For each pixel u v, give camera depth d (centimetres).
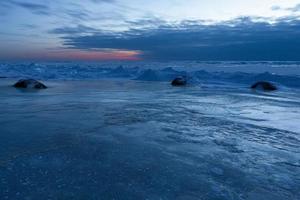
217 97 1466
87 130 719
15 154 532
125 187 401
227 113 993
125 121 836
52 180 421
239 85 2236
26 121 825
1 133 684
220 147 591
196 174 450
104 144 598
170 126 776
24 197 370
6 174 441
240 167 483
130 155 532
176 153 548
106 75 3447
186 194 385
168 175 444
